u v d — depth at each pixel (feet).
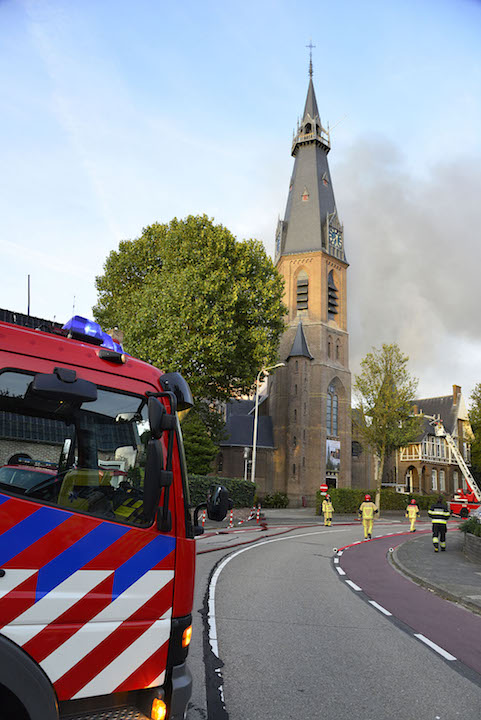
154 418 9.82
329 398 210.59
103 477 10.23
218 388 105.19
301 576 37.45
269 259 109.40
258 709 14.23
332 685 16.24
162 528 10.44
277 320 107.04
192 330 93.61
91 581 9.55
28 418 9.70
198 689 15.39
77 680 9.17
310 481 196.75
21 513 9.12
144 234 122.52
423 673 17.69
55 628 9.06
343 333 220.23
